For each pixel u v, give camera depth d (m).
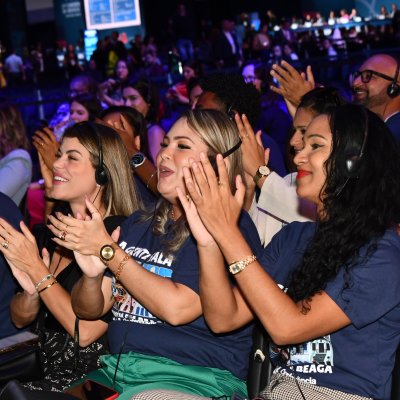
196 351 2.40
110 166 2.90
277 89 3.40
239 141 2.48
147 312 2.45
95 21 26.23
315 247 2.12
